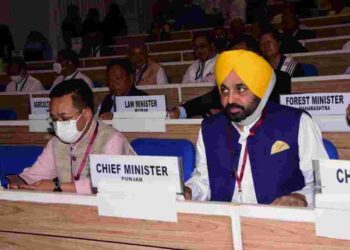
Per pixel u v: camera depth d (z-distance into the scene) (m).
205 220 1.55
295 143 2.06
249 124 2.08
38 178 2.49
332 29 8.14
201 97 3.96
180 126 3.44
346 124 2.95
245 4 11.59
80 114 2.29
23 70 6.89
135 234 1.67
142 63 5.96
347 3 10.75
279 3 10.77
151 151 2.79
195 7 11.27
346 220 1.36
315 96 3.01
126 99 3.82
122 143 2.38
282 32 7.61
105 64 8.57
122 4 14.77
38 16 12.84
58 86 2.31
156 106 3.75
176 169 1.57
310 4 11.57
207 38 5.96
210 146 2.17
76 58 6.25
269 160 2.06
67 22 11.88
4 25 11.25
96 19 11.98
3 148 3.05
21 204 1.85
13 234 1.89
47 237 1.82
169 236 1.61
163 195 1.60
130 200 1.65
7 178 2.50
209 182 2.18
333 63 6.05
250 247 1.50
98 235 1.73
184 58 8.11
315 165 1.39
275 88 3.58
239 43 4.16
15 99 6.06
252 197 2.09
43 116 3.88
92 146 2.35
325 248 1.40
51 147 2.48
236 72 1.96
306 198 1.91
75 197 1.74
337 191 1.37
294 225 1.43
